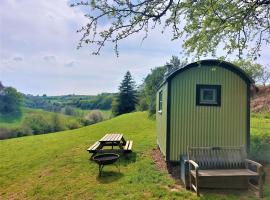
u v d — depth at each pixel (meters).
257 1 5.79
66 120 38.59
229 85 8.49
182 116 8.46
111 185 7.09
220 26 6.11
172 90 8.46
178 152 8.43
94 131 20.31
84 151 11.97
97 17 5.00
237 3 5.86
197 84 8.45
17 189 7.97
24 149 14.27
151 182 7.09
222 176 6.30
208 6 5.64
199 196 6.05
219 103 8.46
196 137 8.46
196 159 7.23
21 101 50.50
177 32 5.80
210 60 8.34
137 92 49.53
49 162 10.48
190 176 6.61
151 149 11.64
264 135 12.37
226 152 7.43
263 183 6.67
